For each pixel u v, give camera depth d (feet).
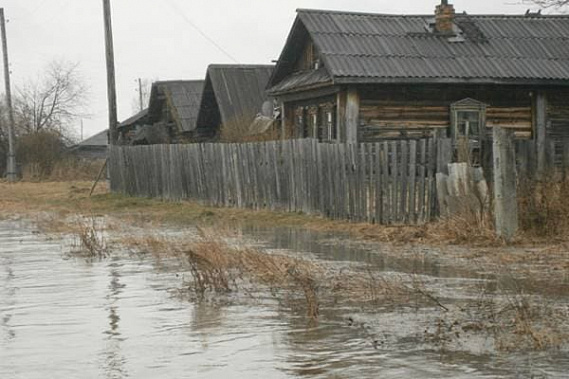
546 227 51.06
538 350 25.84
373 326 29.78
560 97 92.73
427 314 31.58
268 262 42.22
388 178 61.21
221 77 143.74
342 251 50.44
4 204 107.96
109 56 124.57
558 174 54.08
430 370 23.88
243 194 83.66
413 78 85.81
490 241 49.90
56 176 197.77
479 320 30.14
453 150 56.34
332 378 23.35
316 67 100.12
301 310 33.14
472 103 90.58
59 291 39.14
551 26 98.48
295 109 106.32
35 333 30.12
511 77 87.76
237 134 118.01
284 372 24.12
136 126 193.36
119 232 67.00
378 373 23.71
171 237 60.85
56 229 71.46
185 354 26.55
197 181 94.12
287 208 75.87
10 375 24.59
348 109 87.76
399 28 94.53
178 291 38.24
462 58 89.97
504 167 50.14
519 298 33.55
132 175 114.11
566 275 39.14
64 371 24.90
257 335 28.91
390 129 89.10
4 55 192.24
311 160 71.36
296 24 97.96
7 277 43.96
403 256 47.19
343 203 66.64
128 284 40.81
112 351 27.20
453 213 54.08
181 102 164.45
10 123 193.06
